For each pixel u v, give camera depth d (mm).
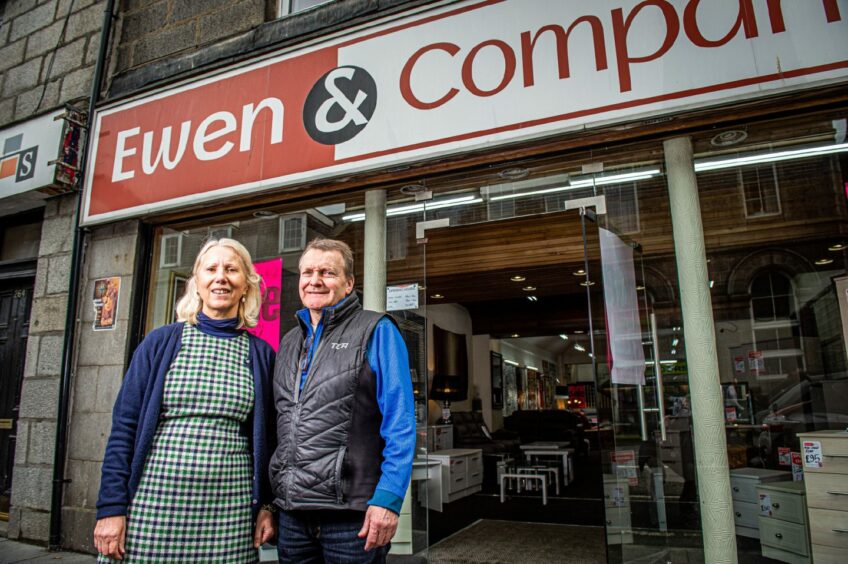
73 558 3424
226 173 3564
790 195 3244
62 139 4078
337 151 3250
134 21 4430
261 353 1708
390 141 3111
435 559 3369
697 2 2561
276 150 3439
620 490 2648
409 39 3176
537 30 2859
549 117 2748
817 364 3316
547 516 4781
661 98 2545
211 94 3746
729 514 2494
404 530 3100
